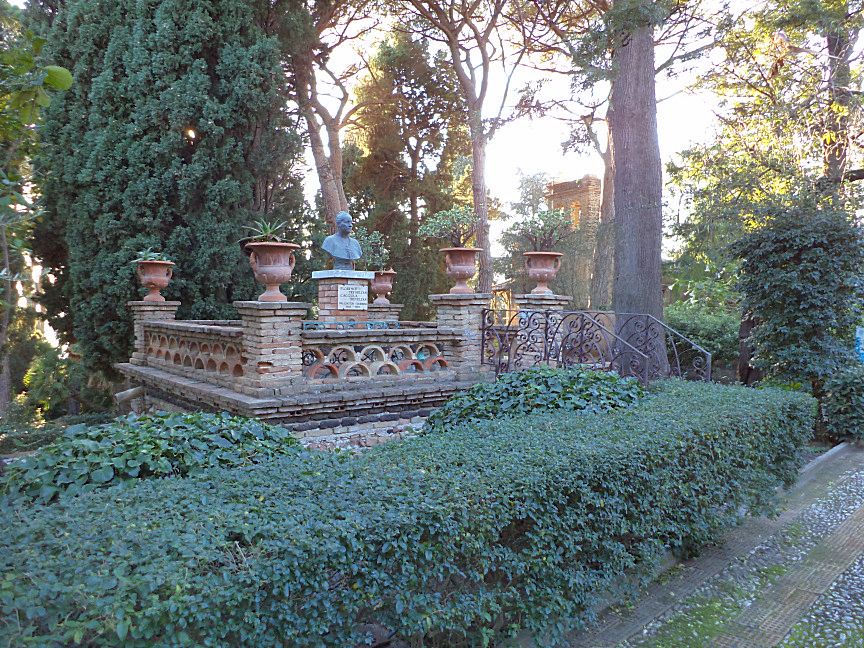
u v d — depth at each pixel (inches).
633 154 437.4
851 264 315.3
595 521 122.1
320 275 341.1
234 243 481.1
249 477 113.7
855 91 392.2
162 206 458.6
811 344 326.3
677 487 145.6
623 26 360.8
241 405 216.4
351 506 92.9
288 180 541.0
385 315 455.2
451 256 298.0
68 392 615.2
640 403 196.2
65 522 86.1
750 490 178.9
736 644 126.4
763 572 163.5
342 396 234.7
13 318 650.2
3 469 130.8
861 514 210.8
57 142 474.6
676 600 146.8
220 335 257.4
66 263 548.1
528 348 297.9
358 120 849.5
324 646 80.9
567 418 166.6
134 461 124.3
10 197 135.7
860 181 398.9
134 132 453.7
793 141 406.0
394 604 89.0
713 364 505.0
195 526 84.7
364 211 885.8
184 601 66.1
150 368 339.0
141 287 448.5
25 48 121.9
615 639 127.8
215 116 460.8
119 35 467.8
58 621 63.1
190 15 465.7
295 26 528.7
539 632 110.4
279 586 73.5
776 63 435.5
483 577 105.5
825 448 316.8
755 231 345.4
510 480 107.3
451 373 284.8
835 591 151.9
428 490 100.2
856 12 393.1
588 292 568.4
